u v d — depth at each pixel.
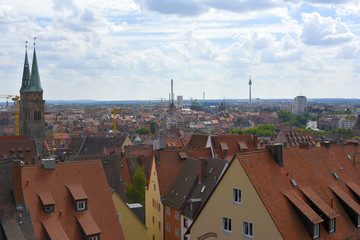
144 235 61.78
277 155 44.53
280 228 38.00
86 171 52.69
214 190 45.09
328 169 49.97
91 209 49.78
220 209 44.41
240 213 42.12
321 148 53.19
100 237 48.22
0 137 162.25
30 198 46.06
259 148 118.69
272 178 42.44
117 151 165.75
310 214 39.34
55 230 44.44
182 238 70.94
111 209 51.44
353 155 59.16
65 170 51.25
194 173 74.94
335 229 41.28
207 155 94.62
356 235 42.91
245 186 41.50
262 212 39.81
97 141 199.75
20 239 39.00
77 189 49.62
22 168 48.03
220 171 69.06
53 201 46.59
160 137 92.81
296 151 48.25
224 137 115.81
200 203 67.94
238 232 42.47
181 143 168.50
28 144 150.88
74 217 47.75
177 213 72.75
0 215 39.66
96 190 51.84
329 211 40.66
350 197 46.44
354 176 52.81
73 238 46.12
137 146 170.38
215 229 45.09
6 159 42.97
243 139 117.81
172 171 83.50
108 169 86.12
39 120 196.50
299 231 38.72
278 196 40.88
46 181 48.72
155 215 82.19
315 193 43.62
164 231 77.75
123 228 59.84
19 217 40.62
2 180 41.72
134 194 91.06
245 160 42.34
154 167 83.06
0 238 38.78
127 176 110.31
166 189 80.50
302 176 45.41
